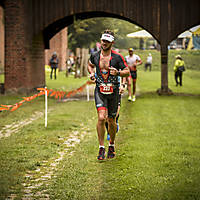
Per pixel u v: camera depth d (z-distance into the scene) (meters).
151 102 32.66
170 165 13.78
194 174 12.76
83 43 78.88
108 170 13.26
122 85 14.23
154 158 14.70
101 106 13.95
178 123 22.52
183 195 10.91
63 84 52.06
